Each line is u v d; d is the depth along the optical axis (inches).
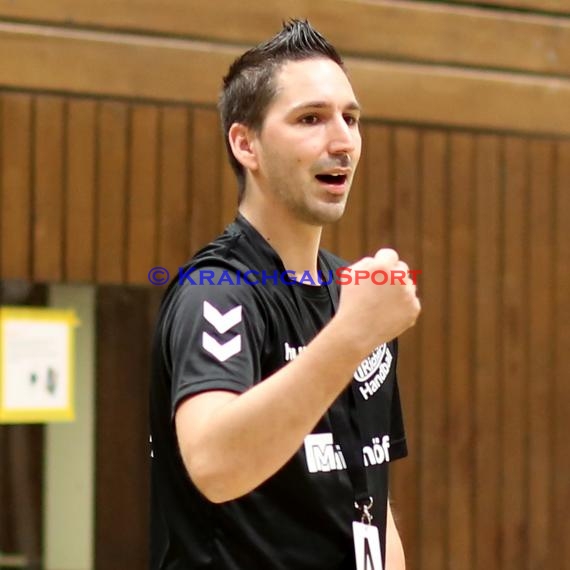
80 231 546.6
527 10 652.7
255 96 247.4
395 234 615.5
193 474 203.9
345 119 247.4
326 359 199.6
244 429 197.6
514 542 635.5
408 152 619.8
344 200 245.1
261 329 232.8
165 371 237.5
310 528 235.8
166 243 562.6
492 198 639.8
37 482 569.0
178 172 565.3
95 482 572.1
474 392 630.5
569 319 655.8
